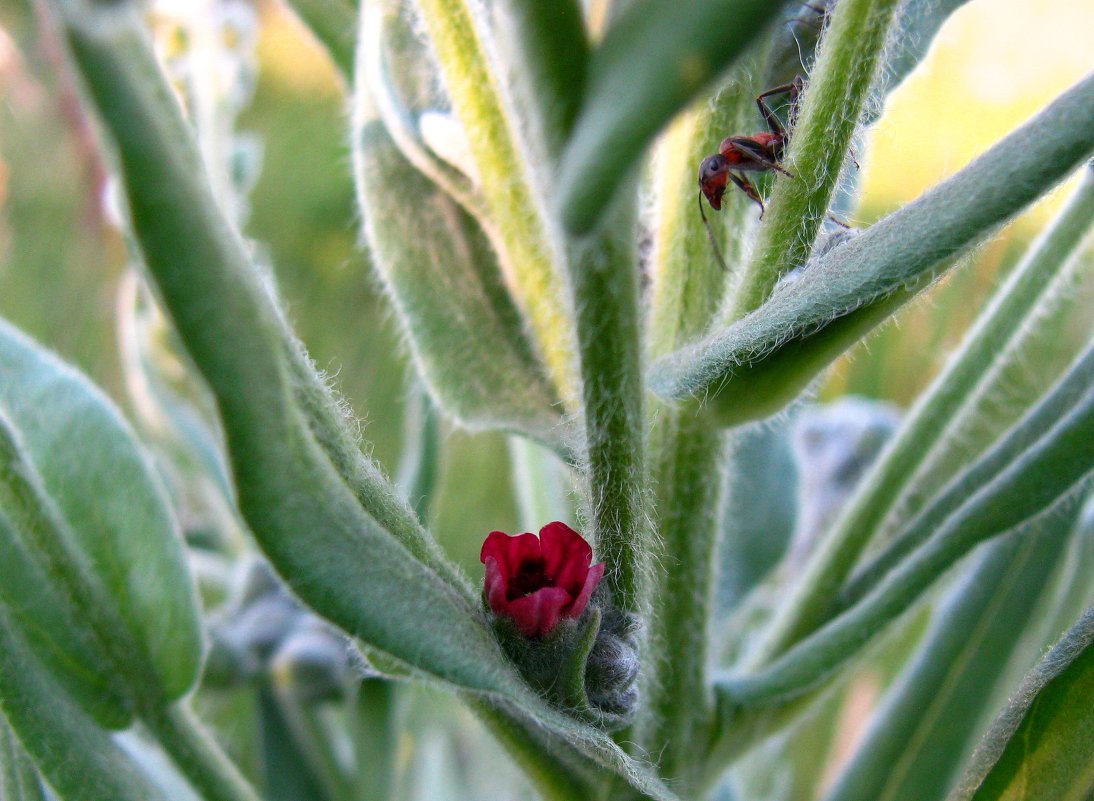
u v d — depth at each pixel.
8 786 0.10
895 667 0.19
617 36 0.06
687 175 0.10
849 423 0.17
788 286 0.08
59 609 0.10
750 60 0.10
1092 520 0.14
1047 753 0.09
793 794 0.18
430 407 0.14
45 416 0.10
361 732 0.14
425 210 0.11
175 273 0.06
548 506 0.14
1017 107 0.25
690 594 0.10
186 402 0.17
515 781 0.12
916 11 0.10
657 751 0.10
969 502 0.10
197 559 0.17
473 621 0.08
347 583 0.07
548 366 0.11
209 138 0.15
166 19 0.14
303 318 0.28
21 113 0.26
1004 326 0.11
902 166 0.23
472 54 0.10
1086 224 0.11
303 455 0.07
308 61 0.37
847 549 0.11
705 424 0.10
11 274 0.28
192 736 0.10
